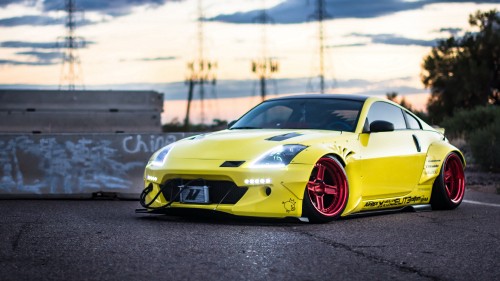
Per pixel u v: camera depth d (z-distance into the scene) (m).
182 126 39.81
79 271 4.19
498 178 13.62
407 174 7.54
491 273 4.31
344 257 4.73
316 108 7.40
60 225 6.19
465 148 19.34
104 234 5.62
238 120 7.69
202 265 4.39
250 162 6.21
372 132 7.18
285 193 6.17
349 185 6.74
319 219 6.38
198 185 6.35
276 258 4.65
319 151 6.41
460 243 5.41
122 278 4.01
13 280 3.95
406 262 4.61
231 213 6.20
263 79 44.12
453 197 8.28
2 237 5.45
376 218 7.01
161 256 4.67
